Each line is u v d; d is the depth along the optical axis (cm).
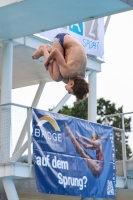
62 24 1905
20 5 1705
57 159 1998
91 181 2148
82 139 2156
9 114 1912
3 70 2114
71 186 2036
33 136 1917
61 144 2036
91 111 2550
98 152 2231
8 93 2098
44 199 2873
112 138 2355
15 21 1862
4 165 1870
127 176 2444
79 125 2158
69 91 1289
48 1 1670
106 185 2234
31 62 2509
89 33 2541
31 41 2266
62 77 1309
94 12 1781
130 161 2459
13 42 2180
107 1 1664
